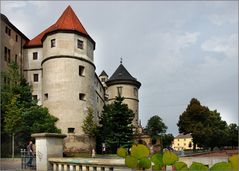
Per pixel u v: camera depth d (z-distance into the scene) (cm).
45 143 1205
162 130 7781
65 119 5184
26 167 1402
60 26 5478
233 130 6750
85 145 5191
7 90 4009
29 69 6019
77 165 1052
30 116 4169
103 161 935
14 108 3653
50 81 5369
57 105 5234
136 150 506
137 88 8550
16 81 4562
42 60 5719
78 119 5262
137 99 8469
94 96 5812
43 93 5506
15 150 3525
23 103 4275
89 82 5594
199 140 7250
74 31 5447
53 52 5406
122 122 5056
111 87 8281
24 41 6122
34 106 4375
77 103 5312
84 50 5572
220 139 6912
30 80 5988
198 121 7575
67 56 5362
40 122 4319
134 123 8019
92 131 5241
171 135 7475
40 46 6031
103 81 10662
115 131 5031
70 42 5416
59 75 5322
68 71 5338
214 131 7006
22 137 3731
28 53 6072
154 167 492
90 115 5375
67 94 5269
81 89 5412
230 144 6806
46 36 5566
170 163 484
